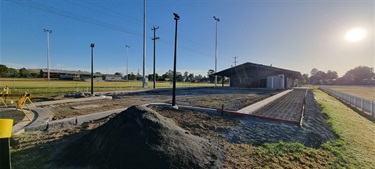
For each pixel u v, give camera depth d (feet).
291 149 14.47
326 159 13.11
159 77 294.05
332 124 23.62
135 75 308.40
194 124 20.83
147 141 11.84
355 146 16.47
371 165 12.78
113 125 13.11
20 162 11.46
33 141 14.98
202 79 292.81
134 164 10.54
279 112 29.50
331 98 66.08
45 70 243.81
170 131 13.51
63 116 23.47
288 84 124.88
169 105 31.45
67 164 11.25
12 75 232.94
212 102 38.58
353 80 241.55
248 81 99.09
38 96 43.60
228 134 18.11
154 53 89.30
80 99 37.99
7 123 7.95
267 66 91.66
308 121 23.65
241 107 31.94
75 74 258.78
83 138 13.65
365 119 32.65
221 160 12.35
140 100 41.42
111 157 10.94
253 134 18.29
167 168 10.43
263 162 12.25
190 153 11.89
